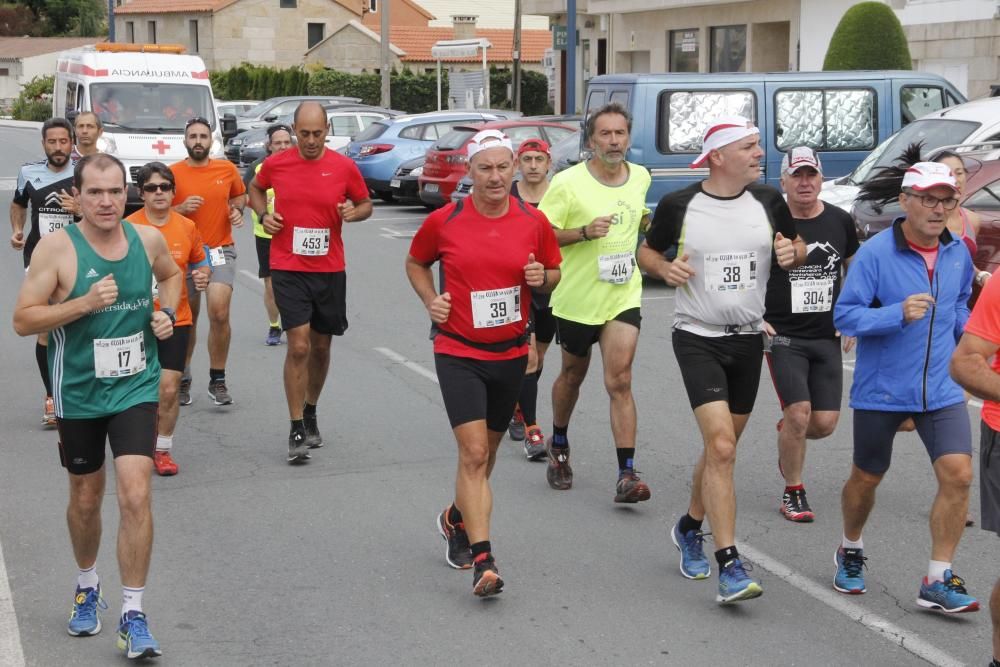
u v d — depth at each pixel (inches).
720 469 226.5
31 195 367.2
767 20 1248.2
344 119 1202.0
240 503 295.0
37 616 227.5
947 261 226.8
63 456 208.8
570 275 288.2
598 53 1579.7
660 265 235.0
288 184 325.1
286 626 223.8
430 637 218.7
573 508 290.5
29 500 296.2
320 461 330.0
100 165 200.5
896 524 277.6
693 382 231.5
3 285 626.2
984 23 957.2
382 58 1536.7
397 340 496.7
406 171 989.8
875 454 229.8
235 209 389.7
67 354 204.4
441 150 882.8
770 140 629.9
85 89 863.7
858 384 230.2
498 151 232.5
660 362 453.1
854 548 237.3
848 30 925.8
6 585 242.4
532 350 325.4
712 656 209.8
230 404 394.6
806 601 233.9
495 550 262.4
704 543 265.6
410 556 260.1
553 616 227.6
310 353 334.0
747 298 232.2
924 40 1021.2
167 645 215.2
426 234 240.2
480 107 1616.6
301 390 324.8
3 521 281.0
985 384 187.5
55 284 202.8
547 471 309.4
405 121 1027.3
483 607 232.2
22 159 1525.6
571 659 209.2
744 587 221.5
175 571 250.8
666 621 225.0
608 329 286.5
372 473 319.0
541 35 2432.3
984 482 195.8
